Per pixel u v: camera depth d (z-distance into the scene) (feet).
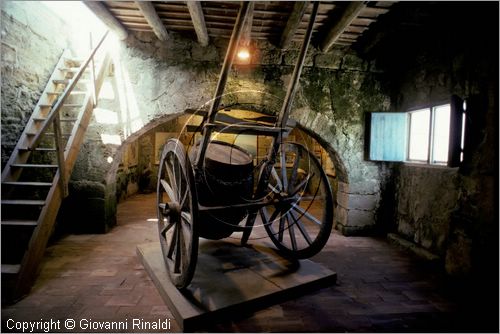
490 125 9.83
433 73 13.50
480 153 10.31
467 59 11.17
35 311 8.50
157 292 9.73
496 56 9.68
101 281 10.48
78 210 16.29
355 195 17.07
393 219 16.83
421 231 14.05
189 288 9.18
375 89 16.98
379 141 16.19
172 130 33.40
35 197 14.23
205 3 12.15
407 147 15.98
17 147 12.70
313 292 9.96
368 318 8.45
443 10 11.48
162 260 11.54
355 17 12.17
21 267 9.31
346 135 16.89
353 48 16.65
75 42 19.47
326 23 14.10
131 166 30.12
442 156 13.08
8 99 12.96
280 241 12.25
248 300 8.54
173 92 15.97
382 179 17.21
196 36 15.84
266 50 16.25
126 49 15.84
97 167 16.28
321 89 16.66
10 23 13.05
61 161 11.68
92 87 14.70
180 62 15.97
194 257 8.09
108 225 16.89
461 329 7.97
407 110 15.79
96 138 16.22
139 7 11.79
